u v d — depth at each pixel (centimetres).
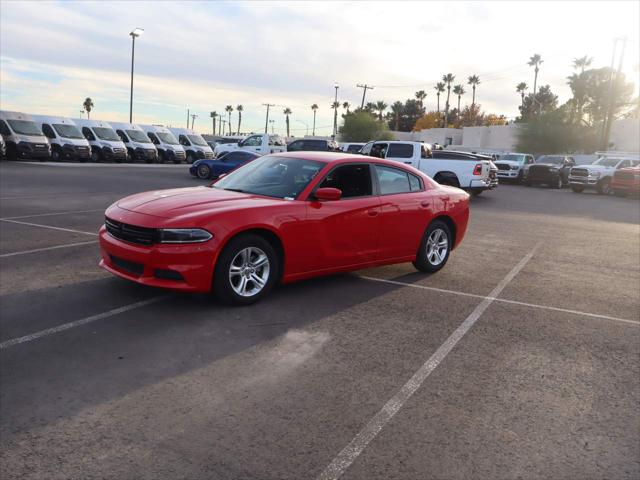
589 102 6662
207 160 2305
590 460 310
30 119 2981
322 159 621
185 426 324
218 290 521
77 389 363
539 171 3039
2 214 1105
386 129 7000
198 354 427
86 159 3173
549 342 497
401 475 287
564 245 1047
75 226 984
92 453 293
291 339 468
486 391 390
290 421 335
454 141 7069
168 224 496
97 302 539
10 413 330
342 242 605
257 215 532
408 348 464
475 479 287
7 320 483
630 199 2538
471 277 736
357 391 380
